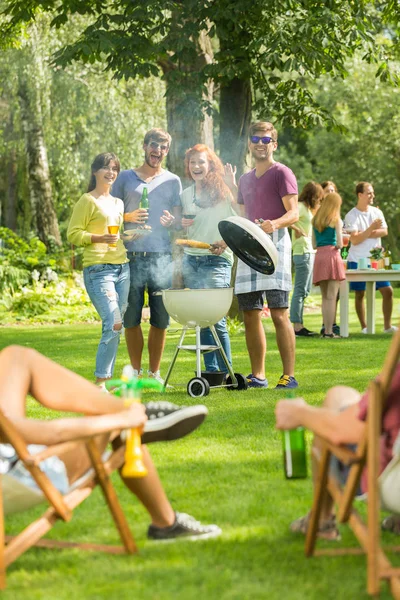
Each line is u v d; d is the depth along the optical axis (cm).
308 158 3712
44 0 1532
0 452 308
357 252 1288
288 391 729
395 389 287
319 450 324
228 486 430
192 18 1322
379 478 289
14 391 315
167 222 768
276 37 1309
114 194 785
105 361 736
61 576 307
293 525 354
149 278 782
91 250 745
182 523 348
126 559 323
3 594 288
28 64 2242
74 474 319
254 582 296
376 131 3262
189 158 774
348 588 288
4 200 3247
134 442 325
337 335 1238
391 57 1605
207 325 724
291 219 735
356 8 1448
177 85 1337
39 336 1335
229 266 784
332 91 3222
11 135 2580
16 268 1980
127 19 1330
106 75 2339
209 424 592
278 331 749
